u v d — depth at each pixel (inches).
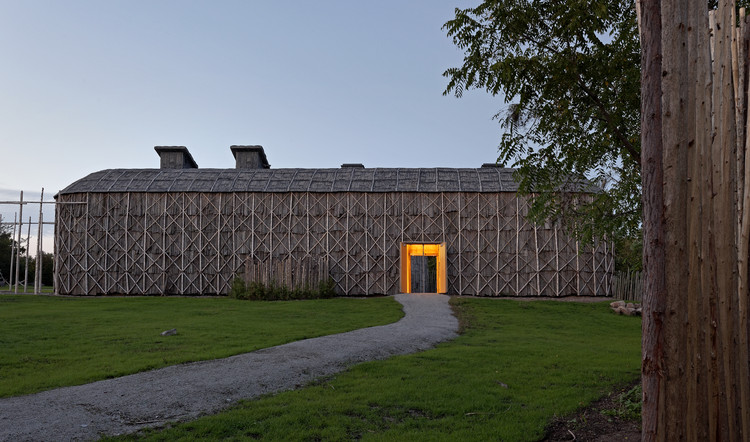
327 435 267.4
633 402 330.3
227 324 697.6
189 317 799.1
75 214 1395.2
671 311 189.6
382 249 1374.3
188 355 456.1
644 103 200.2
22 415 286.7
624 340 660.7
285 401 328.2
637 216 407.8
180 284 1365.7
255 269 1212.5
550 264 1323.8
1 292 1406.3
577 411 319.0
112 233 1382.9
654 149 195.9
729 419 199.6
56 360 438.6
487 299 1163.9
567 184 415.2
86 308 960.9
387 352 509.0
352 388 360.5
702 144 198.2
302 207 1398.9
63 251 1380.4
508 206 1365.7
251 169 1546.5
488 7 362.6
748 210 224.1
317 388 359.9
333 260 1373.0
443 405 323.0
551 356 496.7
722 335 203.8
